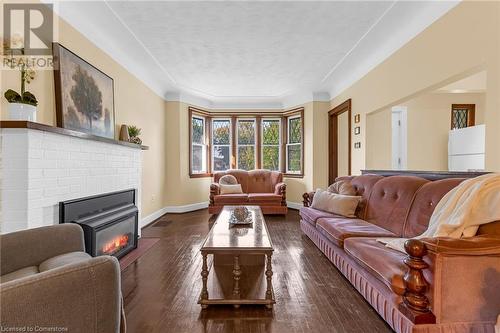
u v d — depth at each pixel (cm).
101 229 244
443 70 235
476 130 420
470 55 207
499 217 135
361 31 299
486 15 193
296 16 269
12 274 124
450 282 132
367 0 242
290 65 405
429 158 475
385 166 407
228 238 209
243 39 319
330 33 304
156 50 350
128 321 172
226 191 534
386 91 331
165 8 254
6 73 186
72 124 249
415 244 135
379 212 268
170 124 541
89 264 93
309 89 534
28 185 173
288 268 260
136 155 356
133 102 393
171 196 542
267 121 638
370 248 187
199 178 594
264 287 212
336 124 542
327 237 267
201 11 260
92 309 91
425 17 257
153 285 223
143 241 349
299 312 183
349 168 441
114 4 247
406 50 289
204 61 389
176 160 542
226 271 246
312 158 548
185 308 188
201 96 583
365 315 179
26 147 173
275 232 400
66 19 248
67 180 214
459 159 445
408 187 242
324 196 335
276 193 533
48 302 81
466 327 132
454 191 175
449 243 132
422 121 475
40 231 141
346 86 460
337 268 254
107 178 280
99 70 297
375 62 358
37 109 214
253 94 570
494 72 188
